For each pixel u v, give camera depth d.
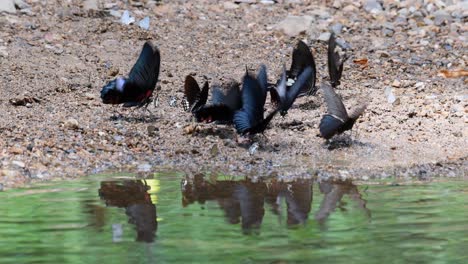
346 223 17.19
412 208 18.30
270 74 31.77
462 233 16.36
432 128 26.67
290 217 17.70
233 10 38.91
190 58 33.12
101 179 21.02
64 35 33.75
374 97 29.80
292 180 21.22
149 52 24.33
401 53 35.16
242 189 20.20
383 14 39.31
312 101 29.28
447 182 21.00
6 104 26.84
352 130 26.23
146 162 22.94
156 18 36.94
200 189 20.14
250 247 15.51
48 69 30.45
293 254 15.09
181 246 15.56
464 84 31.81
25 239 15.97
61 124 25.30
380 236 16.23
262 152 24.14
